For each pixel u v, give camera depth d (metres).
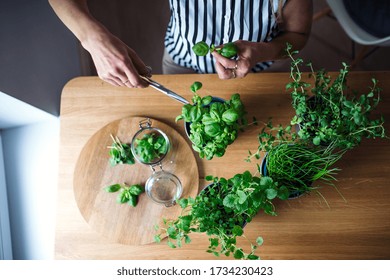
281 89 1.10
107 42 0.89
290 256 1.05
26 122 1.36
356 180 1.06
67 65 1.44
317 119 0.90
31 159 1.39
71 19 0.91
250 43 1.00
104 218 1.04
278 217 1.05
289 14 1.12
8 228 1.36
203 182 1.07
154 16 1.89
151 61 1.86
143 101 1.10
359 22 1.40
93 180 1.06
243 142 1.08
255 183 0.81
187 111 0.92
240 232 0.83
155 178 1.04
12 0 1.10
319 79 0.96
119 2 1.89
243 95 1.10
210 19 1.12
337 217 1.04
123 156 1.04
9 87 1.05
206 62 1.24
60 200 1.06
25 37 1.15
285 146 0.92
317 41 1.90
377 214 1.04
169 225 1.04
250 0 1.06
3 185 1.37
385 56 1.87
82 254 1.04
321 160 0.92
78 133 1.09
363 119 0.82
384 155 1.07
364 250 1.04
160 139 1.04
